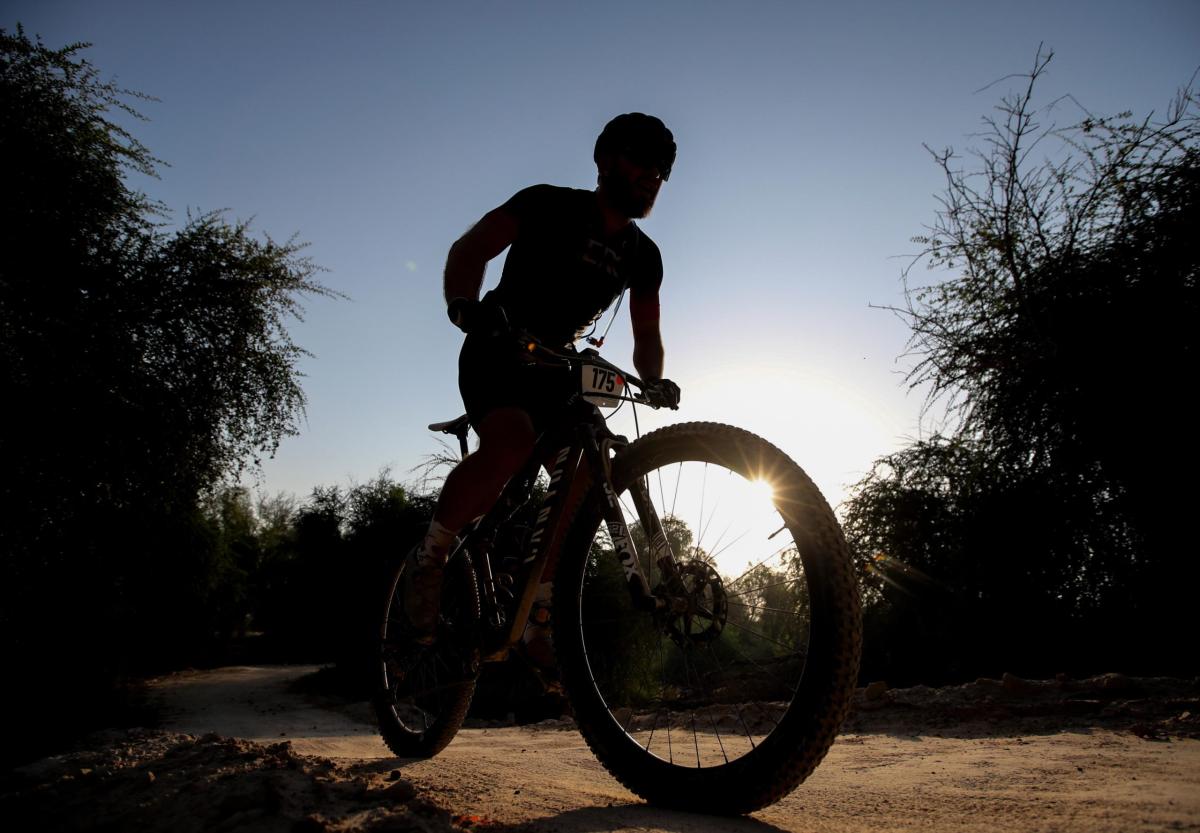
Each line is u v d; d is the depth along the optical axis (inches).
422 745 112.7
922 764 89.4
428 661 113.3
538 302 89.7
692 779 68.5
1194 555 307.4
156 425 405.7
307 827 55.7
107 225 418.6
